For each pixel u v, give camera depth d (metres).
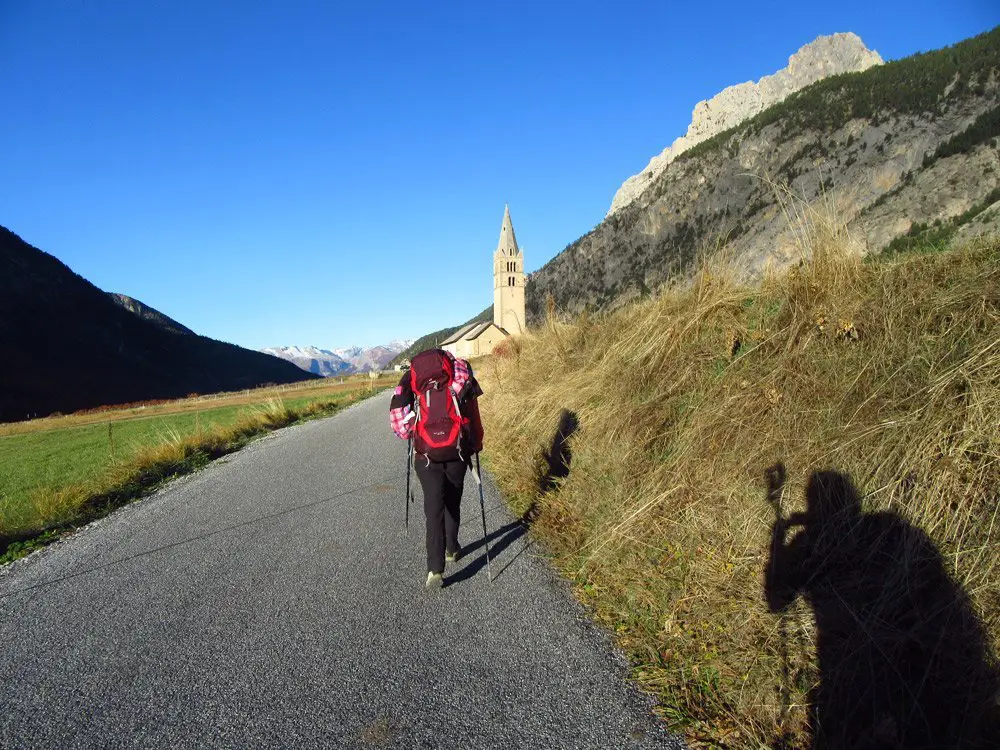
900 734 2.05
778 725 2.34
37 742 2.55
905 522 2.51
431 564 3.96
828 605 2.57
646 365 5.27
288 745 2.47
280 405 19.03
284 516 6.17
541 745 2.38
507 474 6.96
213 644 3.38
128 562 5.00
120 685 2.99
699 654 2.82
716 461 3.70
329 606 3.83
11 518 7.10
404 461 9.09
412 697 2.77
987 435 2.43
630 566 3.73
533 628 3.37
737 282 4.95
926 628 2.20
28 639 3.58
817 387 3.42
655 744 2.35
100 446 18.33
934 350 2.97
